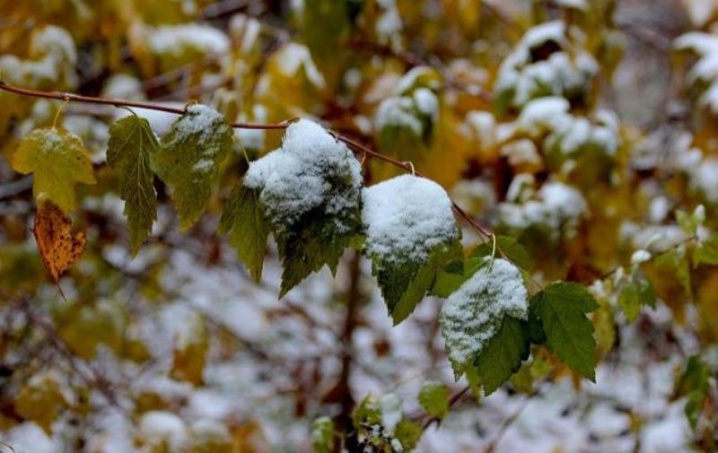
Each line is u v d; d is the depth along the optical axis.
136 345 1.71
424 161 1.37
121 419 1.66
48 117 1.42
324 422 1.13
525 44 1.56
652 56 3.01
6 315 1.62
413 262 0.90
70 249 0.96
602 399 1.82
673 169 1.68
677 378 1.28
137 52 1.58
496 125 1.51
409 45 1.90
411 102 1.36
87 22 1.50
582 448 1.86
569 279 1.25
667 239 1.51
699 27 1.87
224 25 2.35
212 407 2.03
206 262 2.19
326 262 0.91
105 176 1.50
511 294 0.91
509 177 1.52
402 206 0.91
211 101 1.46
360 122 1.54
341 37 1.44
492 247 0.94
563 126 1.43
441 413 1.11
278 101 1.39
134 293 2.08
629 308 1.11
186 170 0.92
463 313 0.91
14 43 1.48
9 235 1.70
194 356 1.46
